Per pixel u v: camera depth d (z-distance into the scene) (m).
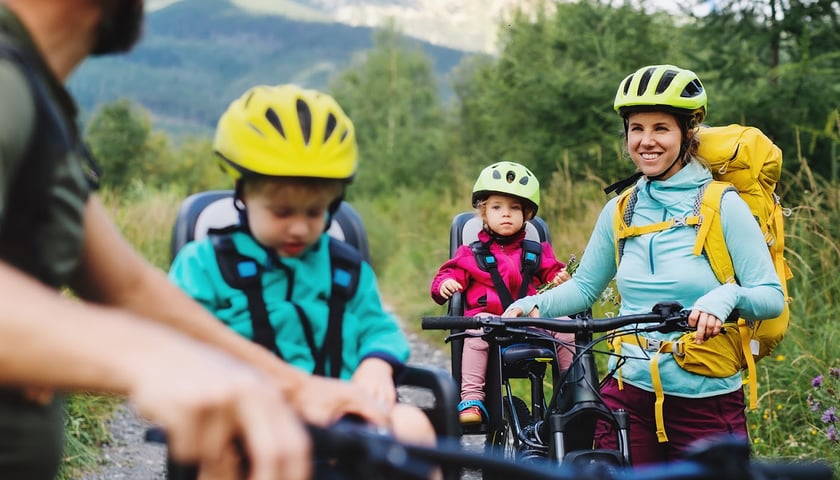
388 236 20.73
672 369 3.76
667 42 11.47
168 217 13.67
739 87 8.74
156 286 1.66
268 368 1.70
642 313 3.54
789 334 6.23
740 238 3.68
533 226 5.67
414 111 38.16
